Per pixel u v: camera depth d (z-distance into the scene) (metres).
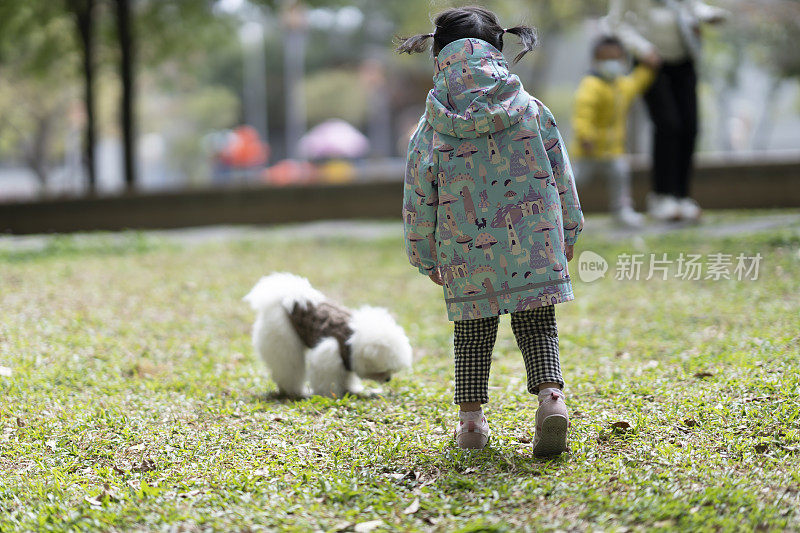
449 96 4.61
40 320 8.88
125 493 4.38
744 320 7.91
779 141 44.31
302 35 60.94
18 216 18.88
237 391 6.55
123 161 21.75
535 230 4.55
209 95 65.38
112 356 7.58
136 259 13.94
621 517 3.84
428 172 4.63
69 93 41.91
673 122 13.55
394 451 4.95
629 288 10.23
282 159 77.44
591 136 14.18
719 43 26.83
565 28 28.81
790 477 4.23
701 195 17.03
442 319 9.40
